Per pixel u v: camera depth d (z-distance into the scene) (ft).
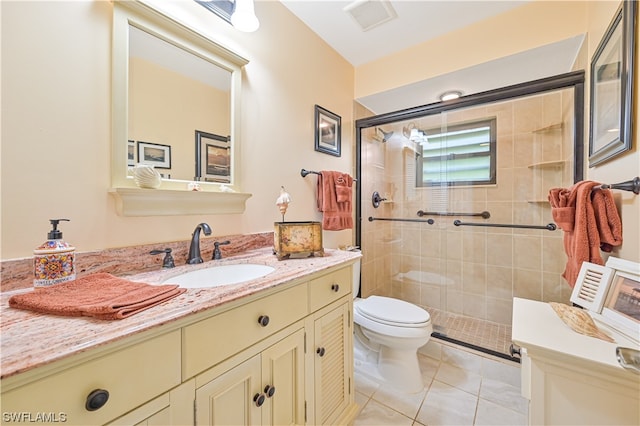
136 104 3.08
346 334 4.05
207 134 3.79
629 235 3.00
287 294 2.95
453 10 5.15
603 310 2.79
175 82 3.44
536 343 2.51
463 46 5.65
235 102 4.11
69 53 2.62
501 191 7.00
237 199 4.07
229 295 2.29
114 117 2.89
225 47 3.88
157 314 1.86
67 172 2.60
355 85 7.27
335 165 6.56
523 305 3.47
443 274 7.84
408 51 6.40
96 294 2.05
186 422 2.00
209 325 2.16
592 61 4.23
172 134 3.41
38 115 2.44
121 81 2.94
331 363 3.71
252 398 2.52
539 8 4.88
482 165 7.21
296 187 5.38
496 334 6.55
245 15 3.50
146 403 1.78
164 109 3.34
